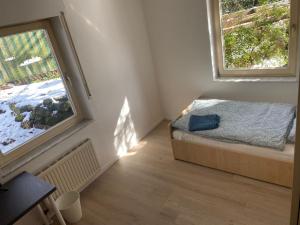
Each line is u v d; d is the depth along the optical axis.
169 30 3.41
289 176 2.31
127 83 3.35
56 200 2.44
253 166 2.50
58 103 2.71
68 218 2.40
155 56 3.74
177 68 3.62
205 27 3.11
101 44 2.89
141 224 2.32
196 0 3.02
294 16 2.61
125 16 3.18
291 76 2.92
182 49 3.43
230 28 3.10
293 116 2.63
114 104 3.17
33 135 2.50
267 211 2.21
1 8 2.01
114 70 3.11
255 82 3.07
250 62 3.15
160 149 3.40
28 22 2.33
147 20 3.53
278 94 2.98
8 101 2.28
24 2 2.15
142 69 3.59
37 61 2.47
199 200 2.46
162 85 3.92
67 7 2.48
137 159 3.27
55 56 2.61
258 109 2.88
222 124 2.75
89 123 2.84
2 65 2.22
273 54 2.95
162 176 2.88
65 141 2.61
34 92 2.48
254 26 2.93
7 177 2.14
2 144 2.26
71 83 2.79
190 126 2.81
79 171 2.71
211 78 3.39
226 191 2.50
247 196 2.40
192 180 2.73
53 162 2.46
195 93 3.64
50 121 2.65
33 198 1.84
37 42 2.45
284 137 2.32
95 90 2.88
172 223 2.27
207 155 2.78
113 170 3.13
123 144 3.39
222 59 3.32
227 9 3.01
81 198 2.75
